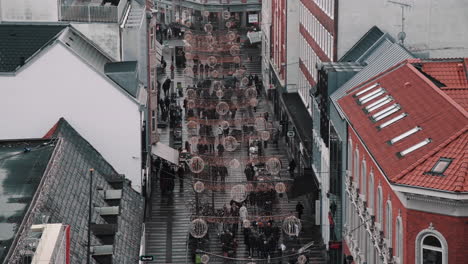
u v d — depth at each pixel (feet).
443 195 219.20
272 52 527.81
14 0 350.43
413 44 378.94
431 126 245.86
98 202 270.46
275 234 347.15
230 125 471.21
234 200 360.69
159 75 560.61
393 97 282.15
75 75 318.24
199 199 390.21
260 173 399.65
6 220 202.80
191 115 480.64
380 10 375.25
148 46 394.52
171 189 398.01
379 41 357.61
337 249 319.47
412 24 377.71
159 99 496.64
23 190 222.89
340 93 329.93
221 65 563.07
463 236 222.28
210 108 483.10
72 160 279.28
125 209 283.38
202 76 556.51
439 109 250.16
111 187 294.25
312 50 429.79
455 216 221.87
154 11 417.49
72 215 243.81
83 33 351.46
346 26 374.43
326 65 350.23
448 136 235.40
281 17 491.72
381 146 255.70
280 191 359.66
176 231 364.79
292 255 340.80
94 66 327.06
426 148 236.84
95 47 352.28
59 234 191.11
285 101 464.65
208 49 576.20
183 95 522.88
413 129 251.39
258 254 343.26
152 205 386.73
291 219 335.06
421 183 223.71
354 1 373.61
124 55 356.38
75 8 352.28
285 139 461.37
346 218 310.65
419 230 226.79
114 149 323.37
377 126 269.03
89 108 320.91
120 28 352.28
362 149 283.18
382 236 257.55
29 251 182.80
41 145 258.78
